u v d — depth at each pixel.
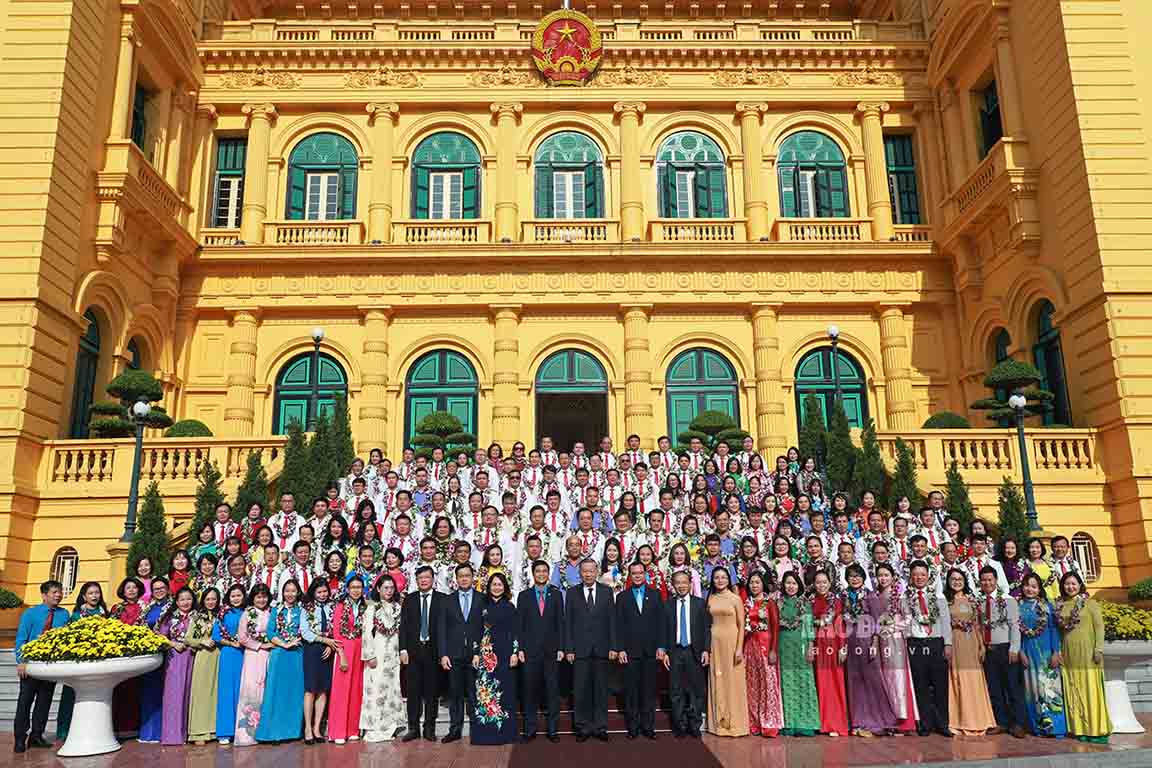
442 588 10.53
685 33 23.42
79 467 16.31
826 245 21.39
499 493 13.30
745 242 21.28
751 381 21.30
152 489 14.92
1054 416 18.09
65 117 16.66
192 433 17.44
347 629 9.65
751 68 22.92
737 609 9.67
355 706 9.59
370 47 22.38
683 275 21.59
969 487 16.53
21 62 16.62
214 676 9.70
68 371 16.67
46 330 15.97
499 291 21.34
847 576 9.82
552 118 22.77
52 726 10.60
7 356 15.49
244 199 21.91
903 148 23.30
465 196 22.56
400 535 11.52
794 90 22.91
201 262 21.09
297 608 9.73
